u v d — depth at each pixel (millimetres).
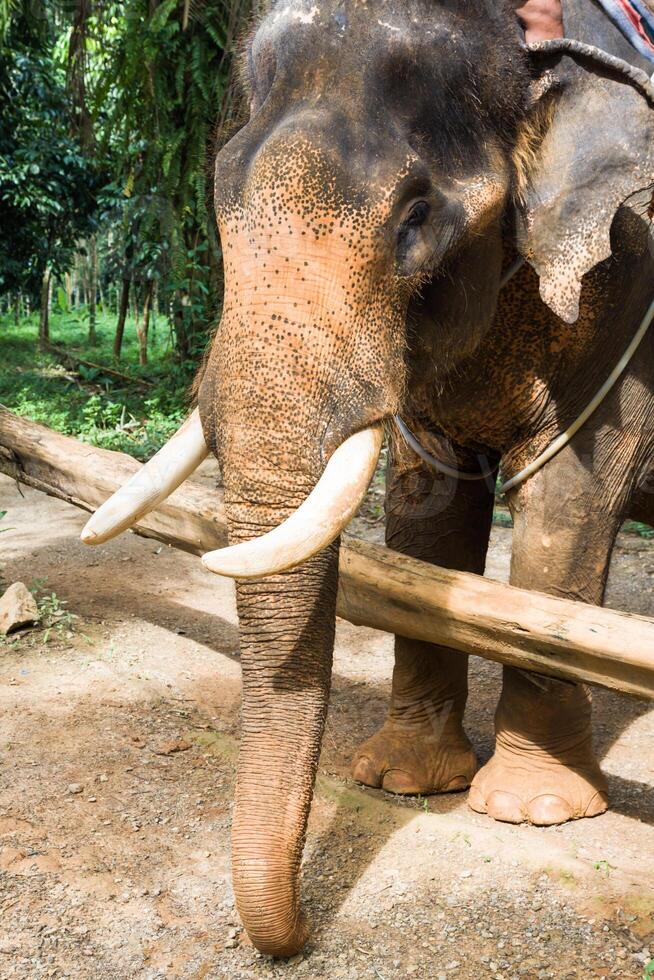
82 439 8180
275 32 2207
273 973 2285
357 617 2832
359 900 2557
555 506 2756
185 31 8172
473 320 2410
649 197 2543
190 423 2357
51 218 10078
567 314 2303
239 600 2135
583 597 2814
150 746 3379
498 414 2754
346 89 2105
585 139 2305
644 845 2850
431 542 3084
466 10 2244
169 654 4219
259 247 2031
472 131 2238
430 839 2824
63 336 11680
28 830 2850
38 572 5352
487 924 2467
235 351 2033
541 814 2938
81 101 9016
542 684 2875
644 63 2471
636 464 2812
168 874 2674
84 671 3984
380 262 2068
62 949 2367
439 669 3139
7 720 3535
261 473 2000
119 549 5820
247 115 2510
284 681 2113
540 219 2334
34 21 9234
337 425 2031
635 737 3609
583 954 2363
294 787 2137
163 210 8453
